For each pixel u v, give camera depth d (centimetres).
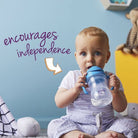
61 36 189
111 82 97
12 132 129
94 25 191
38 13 189
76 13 191
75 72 114
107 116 106
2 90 183
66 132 95
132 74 158
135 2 195
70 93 100
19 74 185
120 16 194
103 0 187
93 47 101
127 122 100
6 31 187
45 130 164
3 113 130
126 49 158
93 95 89
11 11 188
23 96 183
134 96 157
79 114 104
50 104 184
